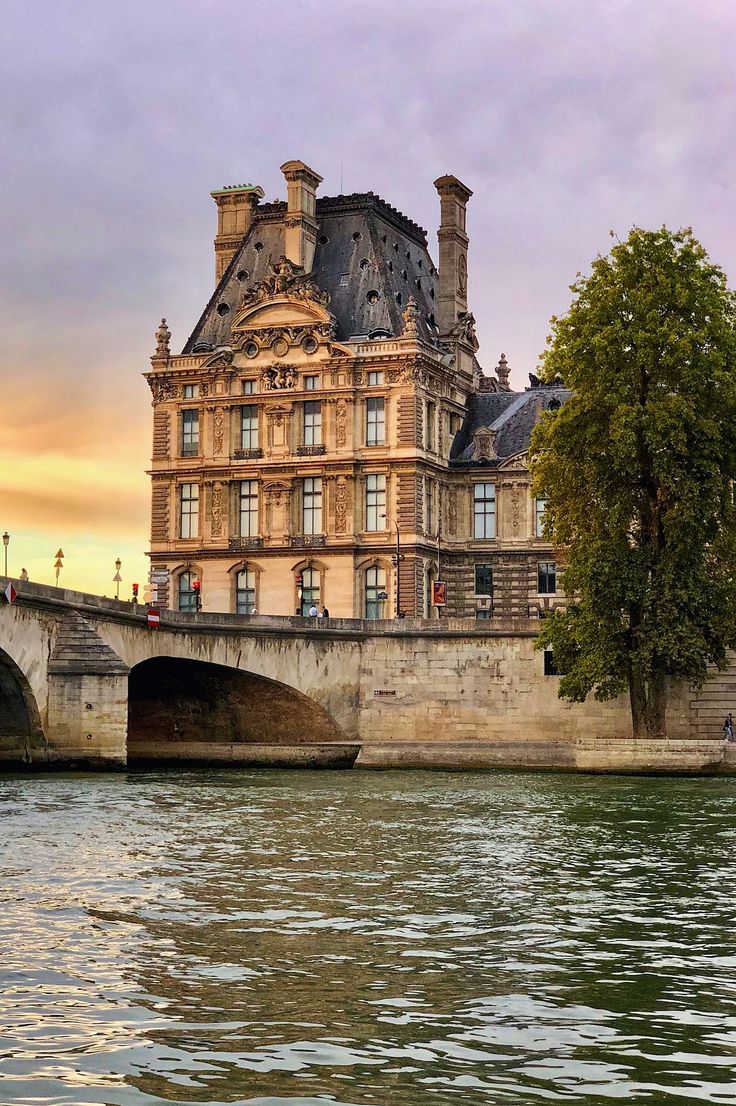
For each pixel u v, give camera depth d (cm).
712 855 4741
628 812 6059
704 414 8338
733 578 8350
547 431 8525
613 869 4428
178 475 13075
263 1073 2384
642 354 8212
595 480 8375
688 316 8444
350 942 3353
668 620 8162
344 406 12569
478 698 9362
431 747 9056
